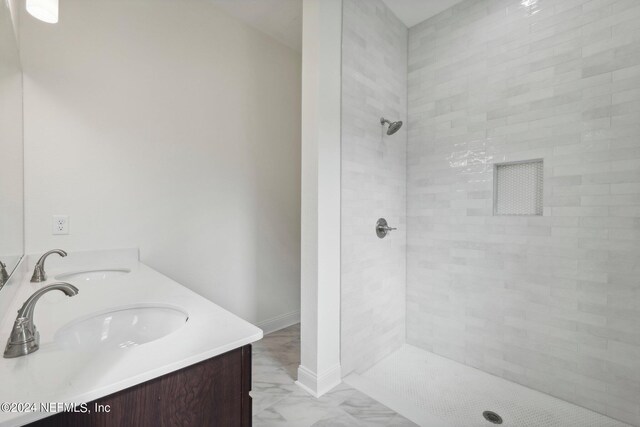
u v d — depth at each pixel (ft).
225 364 2.50
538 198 6.13
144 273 5.03
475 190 6.83
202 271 7.31
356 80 6.48
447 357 7.38
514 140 6.24
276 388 5.96
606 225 5.27
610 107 5.20
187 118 6.96
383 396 5.75
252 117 8.30
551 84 5.79
